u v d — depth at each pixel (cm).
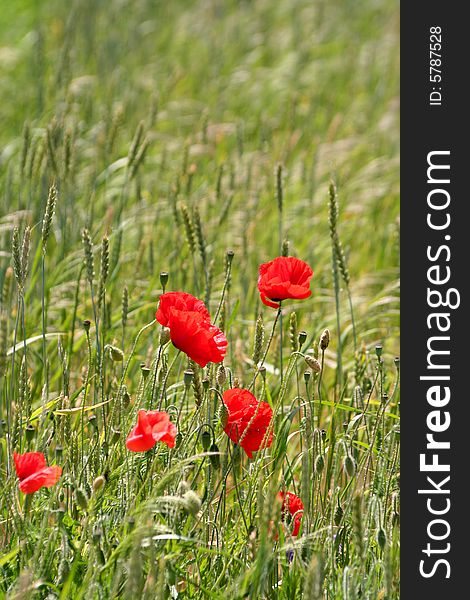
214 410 443
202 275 594
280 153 923
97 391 446
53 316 644
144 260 705
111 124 838
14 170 829
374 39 1426
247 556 384
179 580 375
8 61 1220
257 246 753
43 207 660
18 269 416
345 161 988
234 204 816
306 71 1277
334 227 523
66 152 640
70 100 931
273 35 1419
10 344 538
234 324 615
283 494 398
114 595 338
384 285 777
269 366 534
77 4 1301
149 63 1266
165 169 841
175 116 1080
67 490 401
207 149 895
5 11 1361
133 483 405
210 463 390
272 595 377
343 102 1205
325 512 404
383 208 871
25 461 355
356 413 475
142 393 412
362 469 423
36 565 354
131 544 334
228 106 1154
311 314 691
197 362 391
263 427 393
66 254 678
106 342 539
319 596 324
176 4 1498
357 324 653
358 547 343
